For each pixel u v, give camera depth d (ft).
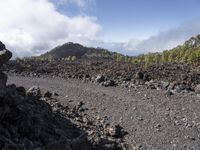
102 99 95.55
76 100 92.38
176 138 69.67
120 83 122.42
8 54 47.75
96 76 136.46
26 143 43.62
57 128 56.44
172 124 76.89
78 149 49.93
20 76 141.69
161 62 192.13
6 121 46.09
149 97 100.63
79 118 74.23
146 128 73.87
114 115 81.41
